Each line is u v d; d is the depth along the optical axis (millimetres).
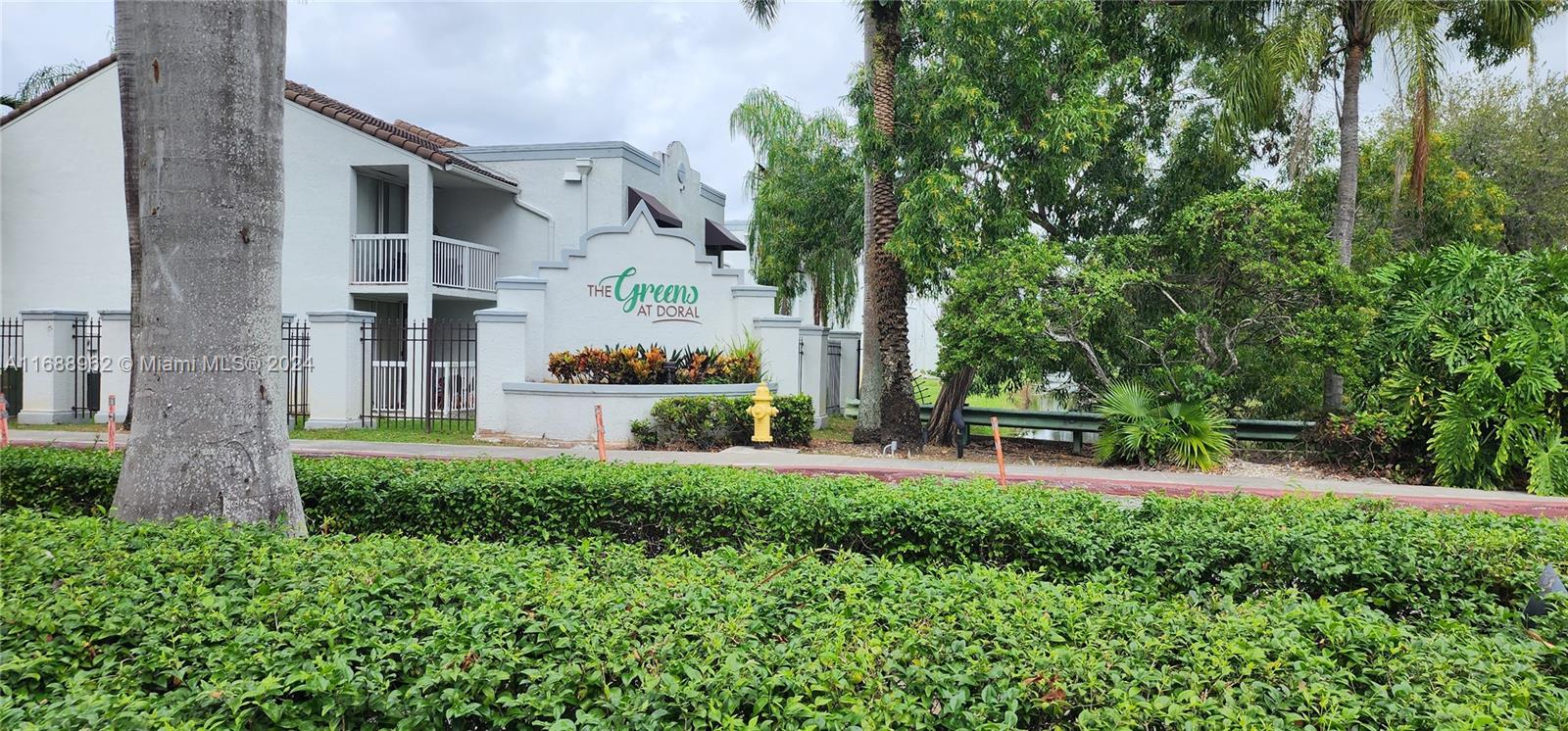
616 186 23016
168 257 6656
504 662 3377
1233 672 3389
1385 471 12914
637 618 3803
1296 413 16812
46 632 3713
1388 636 3703
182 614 3889
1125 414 13266
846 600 4195
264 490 6746
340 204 20531
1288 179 16938
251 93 6820
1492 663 3510
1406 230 20516
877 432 15789
